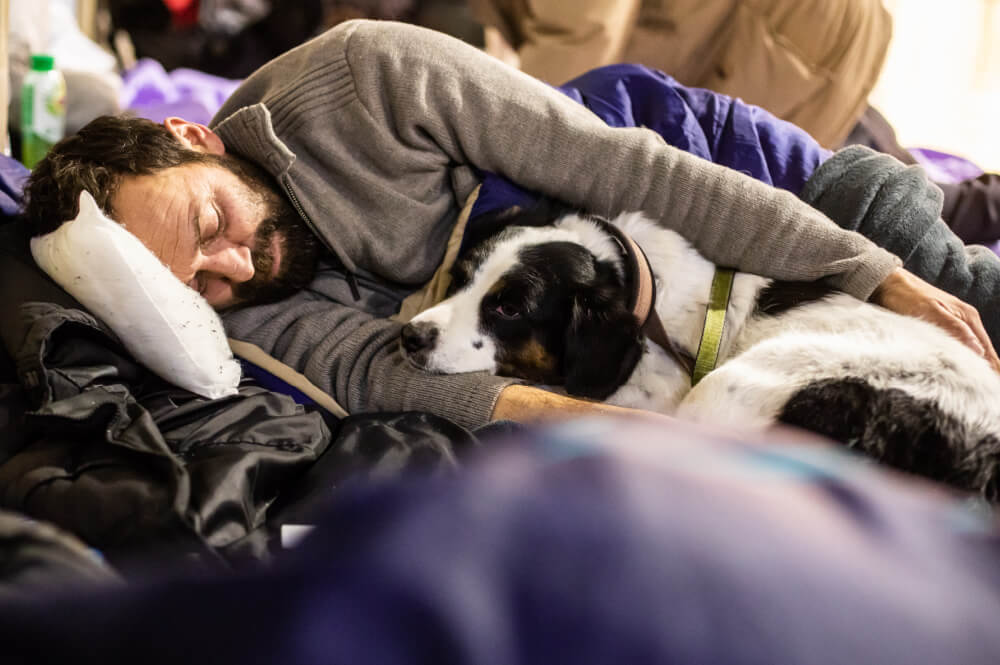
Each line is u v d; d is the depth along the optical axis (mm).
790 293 1996
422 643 397
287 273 2127
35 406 1487
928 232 2111
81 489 1279
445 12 4457
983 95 4859
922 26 4793
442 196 2250
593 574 416
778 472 497
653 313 2018
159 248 1834
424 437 1593
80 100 3256
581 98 2479
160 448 1352
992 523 507
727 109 2467
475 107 2121
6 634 397
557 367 2051
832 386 1672
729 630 397
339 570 425
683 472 479
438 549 427
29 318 1591
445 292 2168
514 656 397
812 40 3551
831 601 402
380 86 2137
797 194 2303
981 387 1658
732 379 1753
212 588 430
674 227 2113
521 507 450
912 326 1854
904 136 4906
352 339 2014
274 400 1762
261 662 393
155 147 1898
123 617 411
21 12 3240
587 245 2035
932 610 400
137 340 1682
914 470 1577
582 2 3590
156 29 4605
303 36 4582
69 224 1660
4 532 556
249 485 1429
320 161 2199
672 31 3691
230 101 2398
